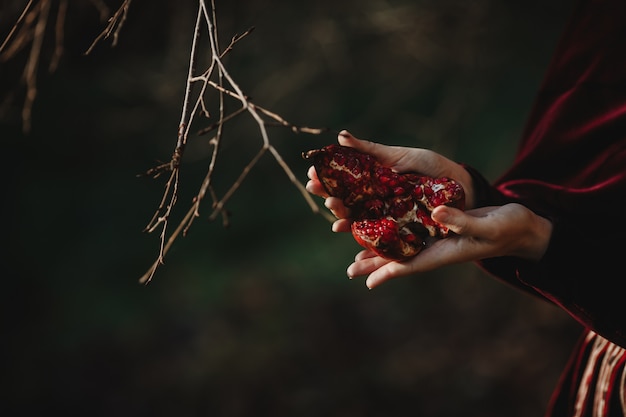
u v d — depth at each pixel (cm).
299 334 385
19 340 429
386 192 98
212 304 441
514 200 105
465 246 96
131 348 404
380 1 299
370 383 334
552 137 110
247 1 258
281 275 455
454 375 329
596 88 109
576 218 102
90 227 546
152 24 214
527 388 313
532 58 321
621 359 108
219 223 534
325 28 294
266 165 463
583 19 112
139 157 557
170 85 261
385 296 411
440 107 326
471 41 297
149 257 517
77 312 463
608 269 99
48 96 420
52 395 368
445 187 97
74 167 563
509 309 360
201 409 341
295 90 338
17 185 554
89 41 174
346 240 488
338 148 98
